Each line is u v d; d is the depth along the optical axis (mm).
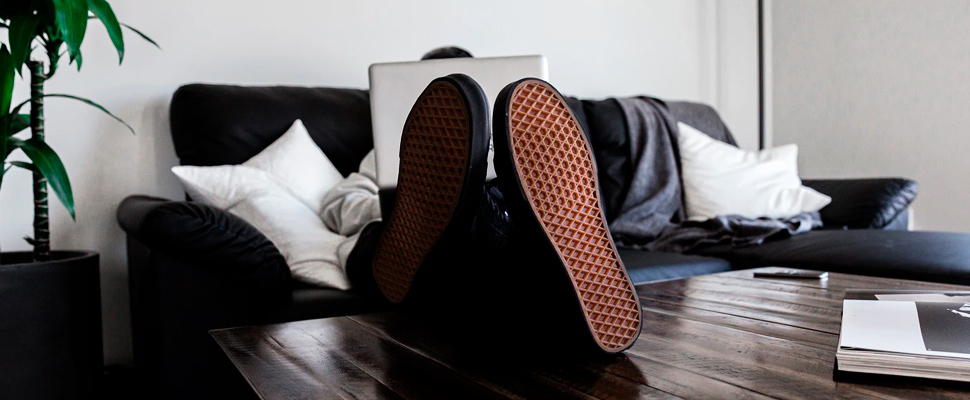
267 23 2322
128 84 2113
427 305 1160
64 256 1770
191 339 1415
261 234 1422
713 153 2506
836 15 3186
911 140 2932
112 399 1940
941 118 2820
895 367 655
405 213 886
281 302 1416
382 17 2537
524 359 805
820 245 1837
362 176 1913
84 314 1600
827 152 3262
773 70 3475
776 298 1114
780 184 2420
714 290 1223
